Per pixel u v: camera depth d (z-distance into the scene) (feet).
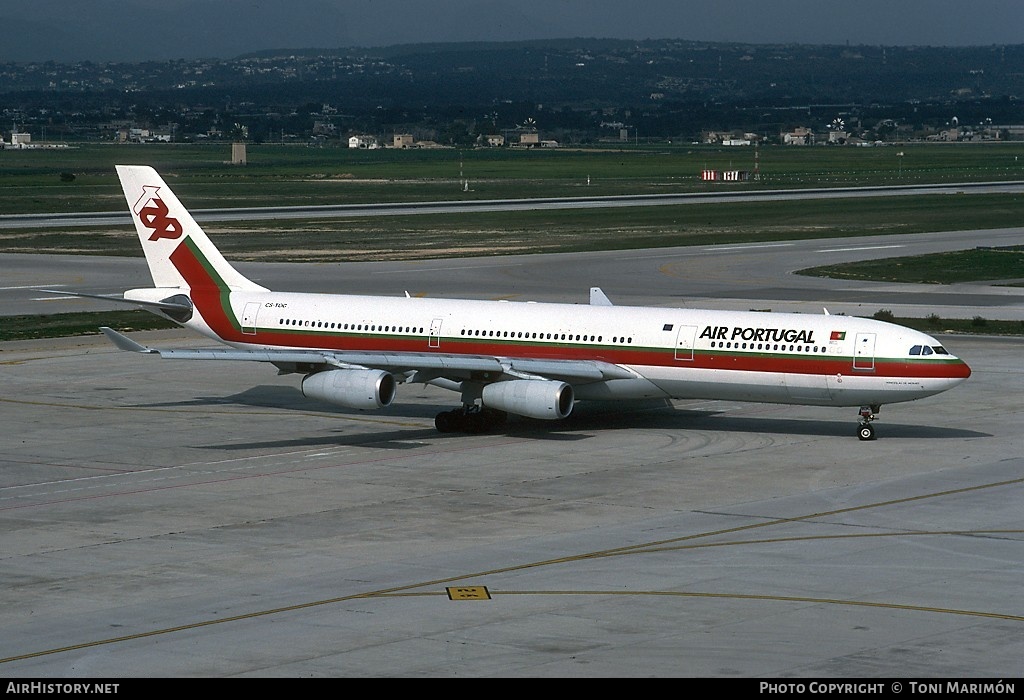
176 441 374.22
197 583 234.99
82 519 284.82
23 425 396.78
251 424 401.90
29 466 340.39
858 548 256.52
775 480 319.47
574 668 188.75
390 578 237.25
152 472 333.62
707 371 375.66
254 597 226.17
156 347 554.87
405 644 200.34
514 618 213.05
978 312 649.20
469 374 382.22
